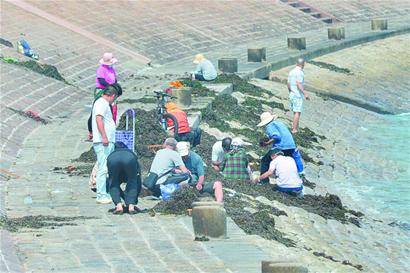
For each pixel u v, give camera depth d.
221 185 33.94
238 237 29.06
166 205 31.73
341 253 32.22
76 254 26.47
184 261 26.09
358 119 64.69
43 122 49.78
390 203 43.22
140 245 27.62
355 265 30.58
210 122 50.34
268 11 93.38
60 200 33.34
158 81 62.81
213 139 46.41
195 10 86.94
